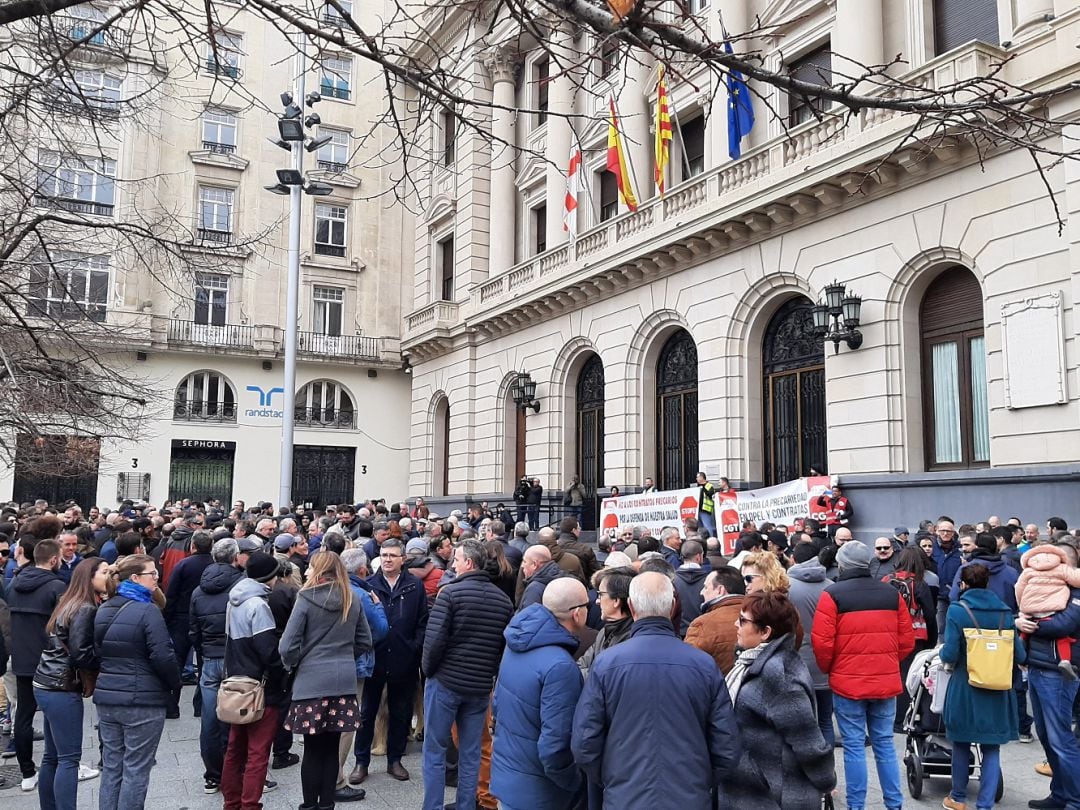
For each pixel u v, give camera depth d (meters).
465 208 28.12
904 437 13.89
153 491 29.72
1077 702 7.19
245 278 31.67
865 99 4.12
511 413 25.98
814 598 6.55
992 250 12.63
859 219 14.72
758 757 3.99
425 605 7.36
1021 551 9.71
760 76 4.12
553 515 22.70
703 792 3.70
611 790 3.72
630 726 3.74
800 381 16.50
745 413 17.16
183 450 30.53
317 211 33.38
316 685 5.77
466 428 27.16
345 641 5.96
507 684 4.76
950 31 14.66
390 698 7.26
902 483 13.47
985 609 5.97
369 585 7.09
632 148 20.38
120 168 28.80
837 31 15.66
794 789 3.93
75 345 11.35
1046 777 7.07
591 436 22.80
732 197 16.58
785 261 16.14
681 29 4.08
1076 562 7.69
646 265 19.34
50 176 9.66
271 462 31.69
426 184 30.95
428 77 4.79
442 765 5.76
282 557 7.46
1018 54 12.41
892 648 5.78
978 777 7.00
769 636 4.17
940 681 6.25
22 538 7.71
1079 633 6.20
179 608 9.37
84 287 21.72
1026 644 6.36
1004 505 12.12
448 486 28.22
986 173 12.77
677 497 16.02
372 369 33.62
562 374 23.25
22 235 9.31
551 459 23.17
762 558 5.57
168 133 30.58
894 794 5.75
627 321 20.39
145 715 5.52
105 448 28.70
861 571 5.93
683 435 19.38
